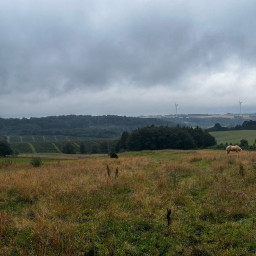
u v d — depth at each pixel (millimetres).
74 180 8461
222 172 9953
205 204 5984
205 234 4582
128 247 4172
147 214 5406
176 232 4625
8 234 4574
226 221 5031
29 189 7363
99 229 4785
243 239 4309
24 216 5480
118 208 5812
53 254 3846
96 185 7805
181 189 7379
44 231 4512
